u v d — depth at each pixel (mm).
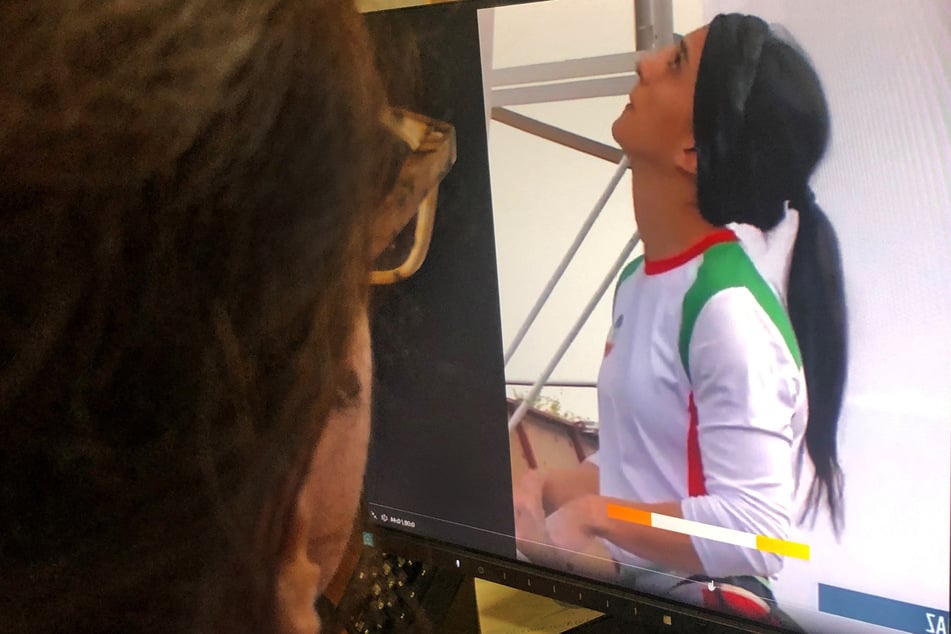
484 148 441
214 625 184
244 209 168
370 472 524
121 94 156
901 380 335
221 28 167
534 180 431
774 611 389
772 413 373
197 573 178
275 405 184
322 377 194
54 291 152
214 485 173
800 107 344
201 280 165
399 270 474
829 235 345
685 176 382
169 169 158
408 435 513
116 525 166
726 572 404
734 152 365
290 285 180
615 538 444
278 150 173
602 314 426
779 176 355
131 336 158
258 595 192
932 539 338
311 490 222
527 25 412
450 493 507
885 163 326
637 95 389
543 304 445
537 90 418
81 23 158
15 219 150
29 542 161
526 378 461
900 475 341
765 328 370
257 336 175
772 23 345
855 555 359
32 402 154
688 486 410
